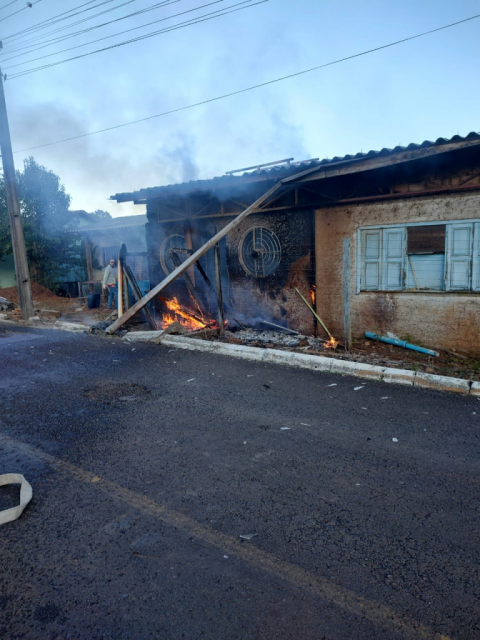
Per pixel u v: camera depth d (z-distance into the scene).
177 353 7.05
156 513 2.78
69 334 8.91
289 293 9.10
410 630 1.91
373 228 7.80
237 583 2.19
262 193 9.18
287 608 2.03
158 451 3.64
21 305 11.14
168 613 2.00
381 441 3.79
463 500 2.89
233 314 10.00
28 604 2.06
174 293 10.96
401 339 7.71
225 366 6.24
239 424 4.18
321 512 2.78
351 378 5.61
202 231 10.29
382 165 6.80
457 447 3.66
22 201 16.97
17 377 5.80
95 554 2.40
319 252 8.49
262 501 2.90
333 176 7.28
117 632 1.90
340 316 8.41
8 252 17.05
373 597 2.09
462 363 6.54
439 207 7.12
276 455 3.55
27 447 3.74
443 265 7.23
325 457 3.51
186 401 4.83
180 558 2.37
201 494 2.99
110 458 3.53
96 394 5.09
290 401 4.80
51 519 2.72
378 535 2.55
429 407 4.58
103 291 14.02
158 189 9.94
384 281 7.83
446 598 2.09
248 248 9.57
